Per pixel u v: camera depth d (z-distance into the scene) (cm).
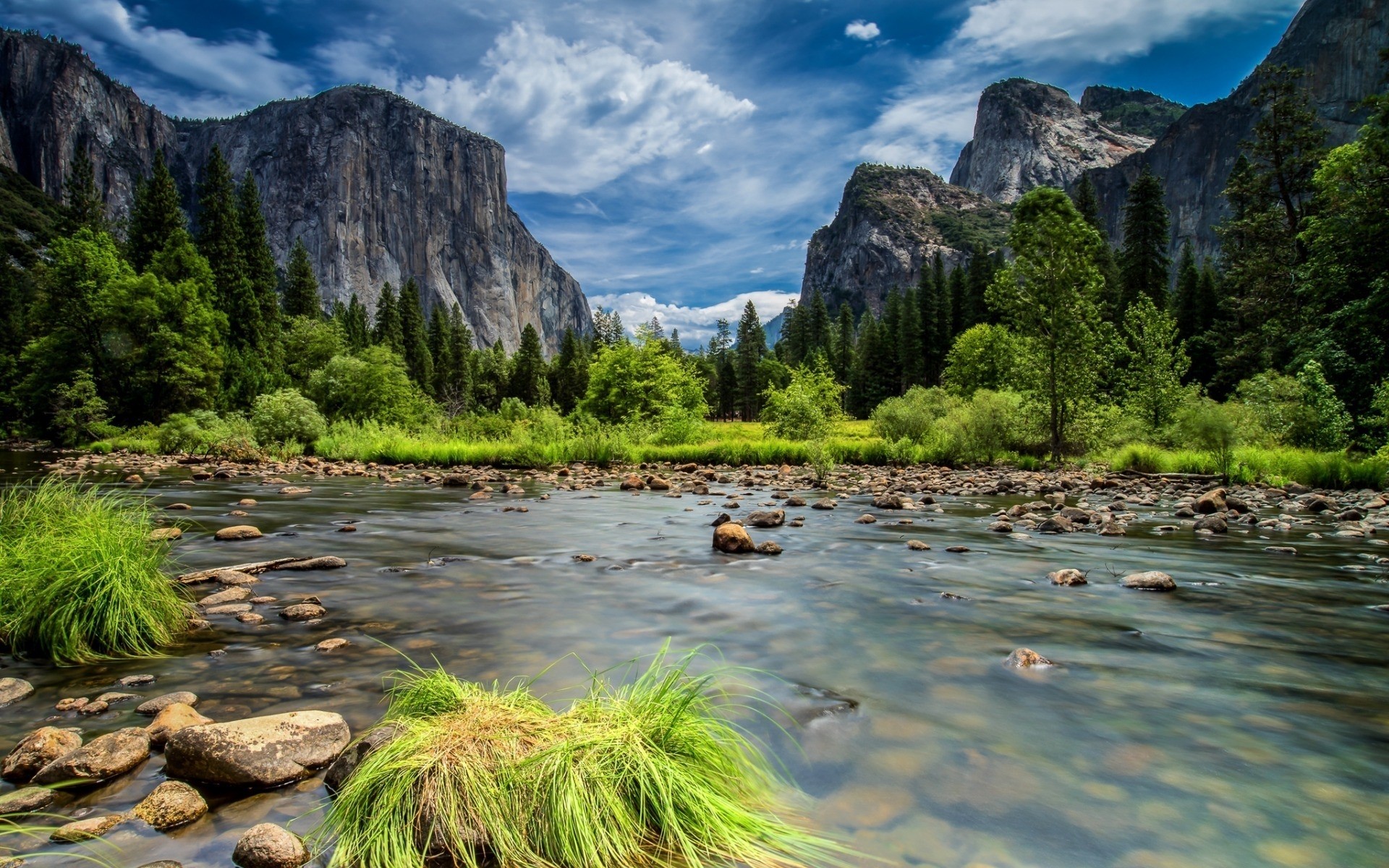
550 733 262
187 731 274
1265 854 218
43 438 4069
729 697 350
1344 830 232
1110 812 244
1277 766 280
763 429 4303
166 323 4222
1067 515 1009
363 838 222
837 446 2559
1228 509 1105
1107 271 5547
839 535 896
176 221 5491
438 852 218
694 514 1107
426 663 400
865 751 291
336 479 1752
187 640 448
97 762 270
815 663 405
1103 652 428
